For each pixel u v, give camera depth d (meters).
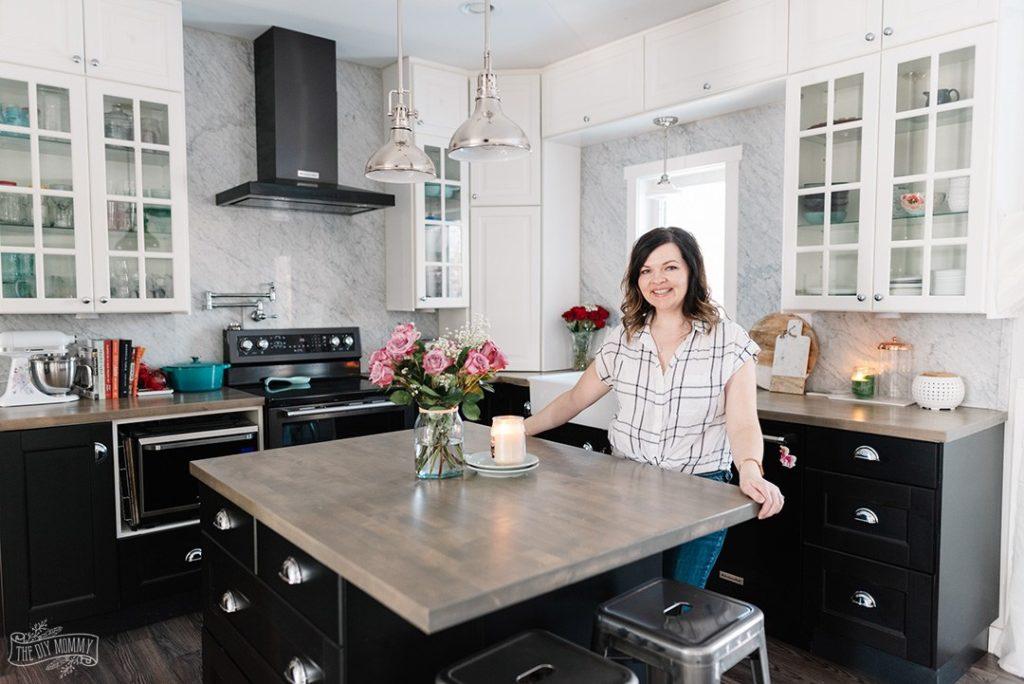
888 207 2.75
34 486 2.70
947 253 2.64
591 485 1.76
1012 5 2.50
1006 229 2.59
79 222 3.03
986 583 2.68
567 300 4.38
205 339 3.73
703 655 1.37
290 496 1.66
